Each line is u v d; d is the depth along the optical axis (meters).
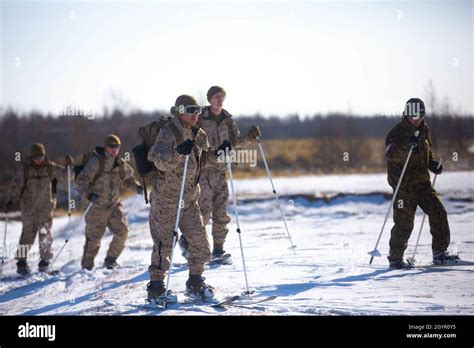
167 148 6.05
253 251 10.31
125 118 31.77
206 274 8.23
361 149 29.95
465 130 27.89
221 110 9.27
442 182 19.28
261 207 17.16
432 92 28.05
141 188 10.34
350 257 9.16
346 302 6.20
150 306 6.30
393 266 8.02
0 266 11.38
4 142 28.09
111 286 8.17
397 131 8.05
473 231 11.55
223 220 9.20
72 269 10.41
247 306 6.16
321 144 30.98
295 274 7.89
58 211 19.52
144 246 12.28
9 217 18.83
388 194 17.36
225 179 9.29
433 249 8.21
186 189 6.34
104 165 9.93
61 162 27.09
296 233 12.58
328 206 16.91
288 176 25.28
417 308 5.90
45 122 29.31
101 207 9.91
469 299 6.21
